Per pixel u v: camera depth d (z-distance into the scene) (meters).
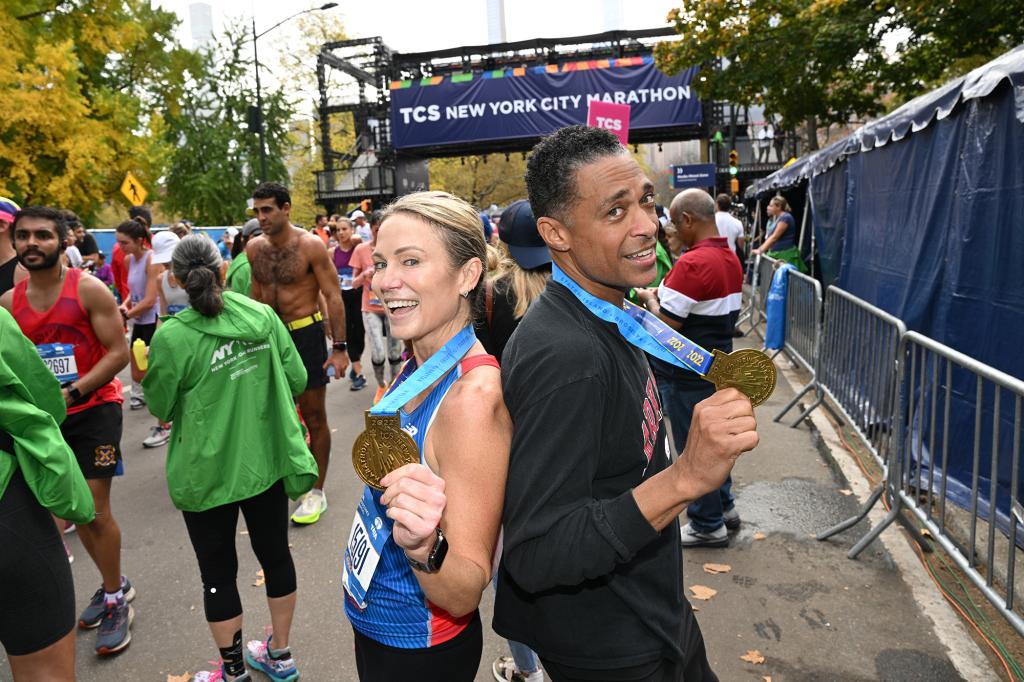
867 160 6.38
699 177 17.05
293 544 4.21
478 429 1.33
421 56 25.27
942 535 3.20
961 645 2.94
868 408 4.46
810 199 8.91
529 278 2.48
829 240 8.16
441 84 23.64
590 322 1.40
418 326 1.45
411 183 26.23
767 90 15.12
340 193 30.53
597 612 1.45
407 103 23.88
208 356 2.61
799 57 12.48
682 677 1.61
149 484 5.38
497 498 1.33
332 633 3.30
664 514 1.21
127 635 3.27
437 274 1.44
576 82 22.89
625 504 1.23
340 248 8.77
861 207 6.61
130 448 6.32
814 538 3.98
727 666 2.89
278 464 2.79
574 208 1.40
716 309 3.64
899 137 5.29
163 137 30.55
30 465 2.06
